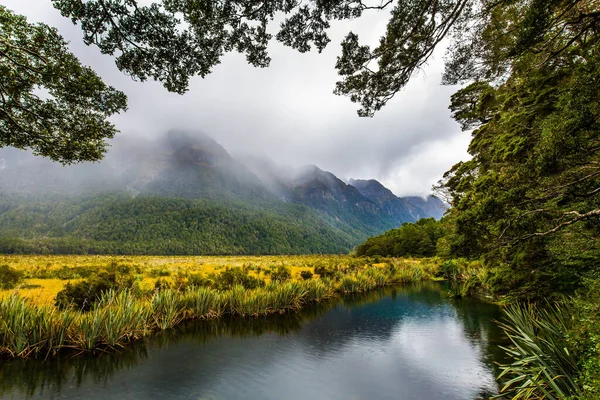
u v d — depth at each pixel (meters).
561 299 6.22
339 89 6.15
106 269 21.11
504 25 5.28
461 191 14.28
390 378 7.43
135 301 10.59
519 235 5.21
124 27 4.40
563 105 4.38
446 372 7.75
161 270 25.33
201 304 12.13
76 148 7.60
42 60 5.93
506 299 8.05
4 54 5.51
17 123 6.71
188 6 4.29
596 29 5.00
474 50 5.99
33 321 7.66
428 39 5.15
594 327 3.57
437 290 21.86
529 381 4.59
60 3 4.08
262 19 4.59
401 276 26.84
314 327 12.08
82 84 6.23
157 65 4.90
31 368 7.05
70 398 6.02
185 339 9.98
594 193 4.43
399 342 10.27
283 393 6.64
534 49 6.12
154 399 6.19
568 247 5.84
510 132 7.38
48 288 15.30
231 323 11.95
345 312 14.81
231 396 6.43
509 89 9.95
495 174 7.29
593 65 3.95
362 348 9.68
